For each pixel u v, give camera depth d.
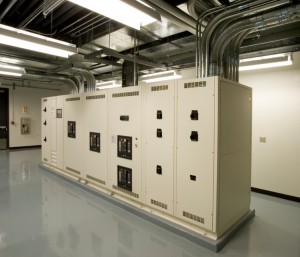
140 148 3.34
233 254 2.47
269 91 4.25
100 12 2.03
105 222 3.19
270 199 4.10
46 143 5.93
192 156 2.73
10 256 2.39
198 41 2.92
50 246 2.60
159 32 3.81
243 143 3.11
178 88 2.83
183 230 2.79
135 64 4.61
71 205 3.75
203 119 2.62
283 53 3.63
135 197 3.47
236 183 2.96
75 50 3.27
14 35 2.71
